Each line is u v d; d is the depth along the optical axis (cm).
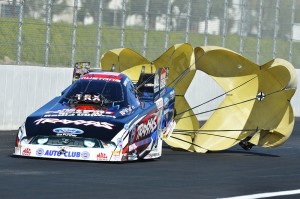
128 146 3856
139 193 2917
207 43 7969
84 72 4544
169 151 4853
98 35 7025
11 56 6344
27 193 2797
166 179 3362
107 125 3859
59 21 6719
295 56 8781
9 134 5556
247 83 4978
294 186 3316
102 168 3609
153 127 4169
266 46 8494
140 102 4194
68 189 2928
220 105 5009
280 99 4847
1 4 6297
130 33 7312
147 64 5000
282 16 8619
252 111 4950
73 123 3862
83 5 6906
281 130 4828
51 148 3812
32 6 6494
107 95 4091
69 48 6788
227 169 3916
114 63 5044
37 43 6538
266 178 3584
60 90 6356
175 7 7681
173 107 4566
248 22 8312
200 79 7669
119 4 7219
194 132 4938
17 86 5959
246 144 5056
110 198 2770
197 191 3048
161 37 7562
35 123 3897
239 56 4856
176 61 4953
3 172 3347
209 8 7969
